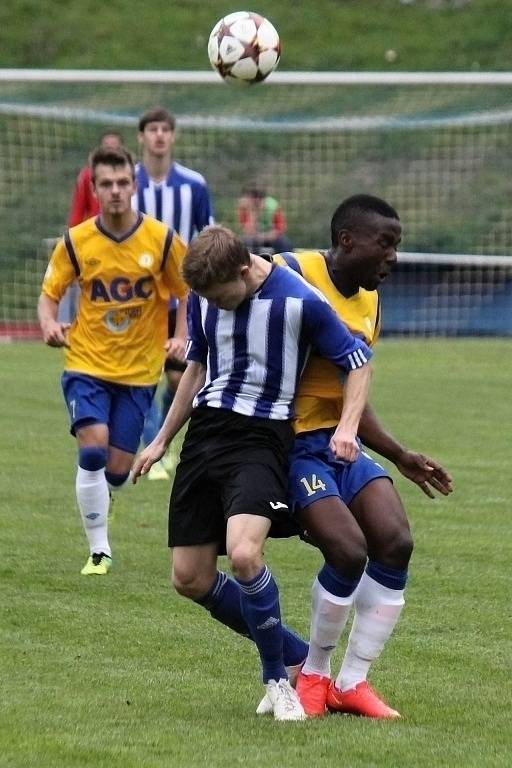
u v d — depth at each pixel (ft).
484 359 198.29
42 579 76.13
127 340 82.17
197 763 45.29
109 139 113.09
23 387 163.12
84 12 345.51
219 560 81.92
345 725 50.88
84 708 52.47
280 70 323.57
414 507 99.40
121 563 81.00
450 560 82.64
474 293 233.55
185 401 55.72
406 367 188.96
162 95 269.44
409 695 55.62
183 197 114.32
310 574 78.89
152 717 51.52
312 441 54.75
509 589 75.46
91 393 80.94
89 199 115.44
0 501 99.35
